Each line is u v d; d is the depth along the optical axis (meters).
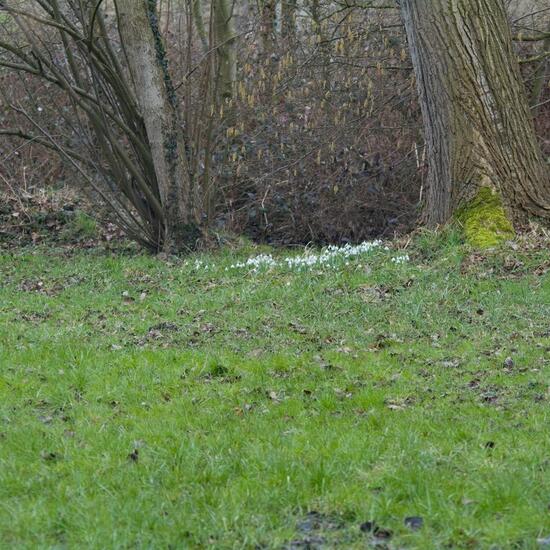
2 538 5.00
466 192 12.68
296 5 18.02
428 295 10.50
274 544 4.88
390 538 4.93
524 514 5.06
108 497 5.47
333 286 11.02
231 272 12.27
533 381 7.73
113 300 11.22
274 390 7.67
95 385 7.84
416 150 16.38
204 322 9.97
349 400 7.34
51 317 10.45
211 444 6.28
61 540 4.99
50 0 13.86
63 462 6.06
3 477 5.79
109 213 15.76
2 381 7.93
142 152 14.43
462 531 4.93
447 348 8.88
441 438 6.35
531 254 11.52
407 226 15.94
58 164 18.06
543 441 6.22
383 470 5.71
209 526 5.08
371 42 17.33
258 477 5.70
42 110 17.84
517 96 12.91
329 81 17.08
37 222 16.55
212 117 14.89
